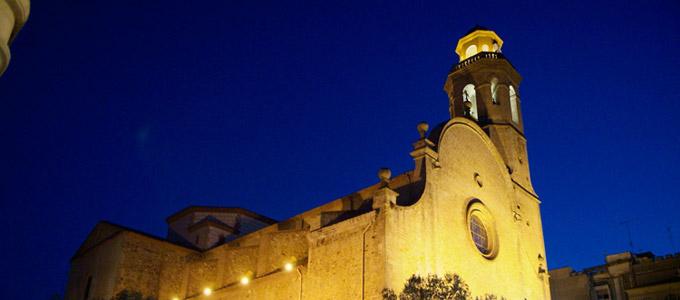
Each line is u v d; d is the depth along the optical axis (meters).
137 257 34.75
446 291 23.94
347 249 23.12
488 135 35.56
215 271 33.09
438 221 25.34
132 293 33.72
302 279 25.67
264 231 32.31
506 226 31.28
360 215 23.27
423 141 26.48
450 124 29.16
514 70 39.03
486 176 31.05
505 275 29.28
